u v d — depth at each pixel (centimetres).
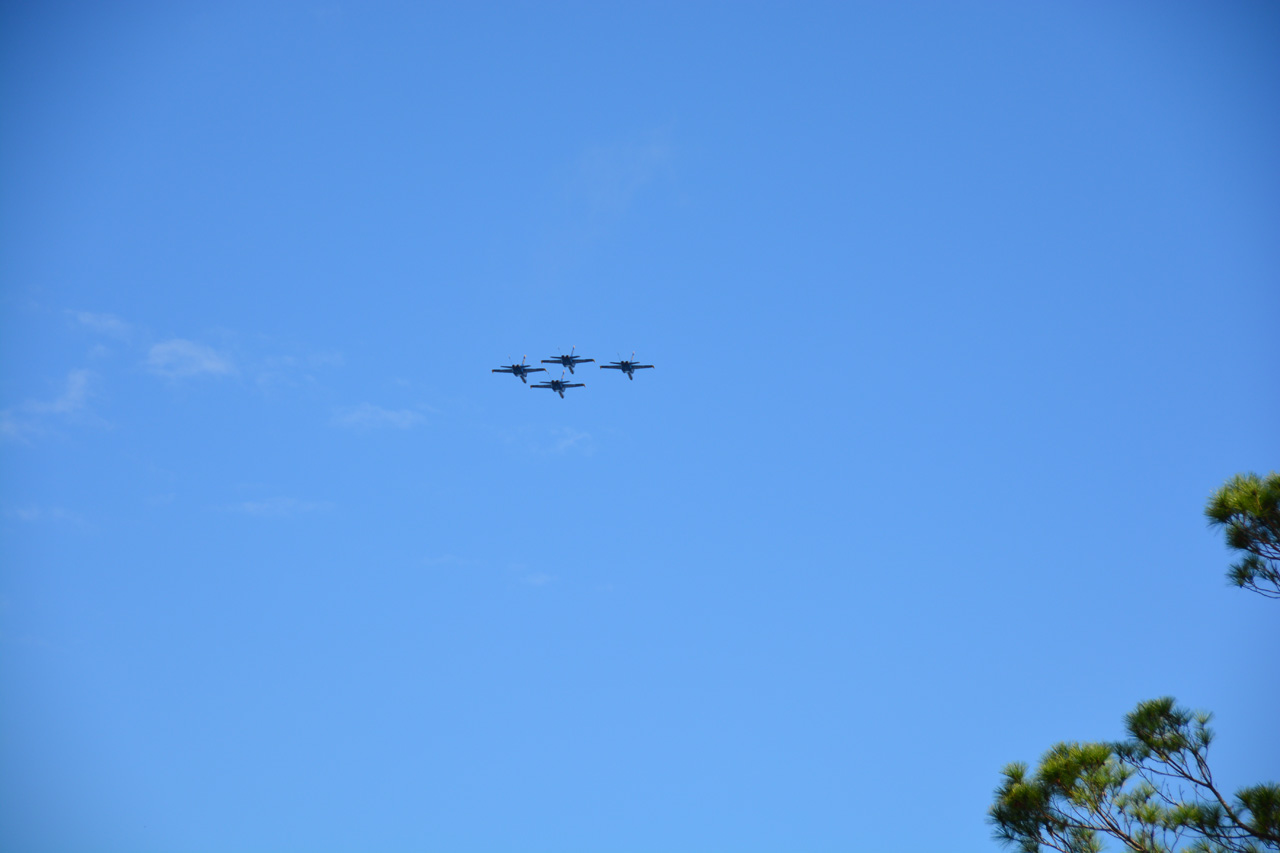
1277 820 2003
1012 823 2317
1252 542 2245
